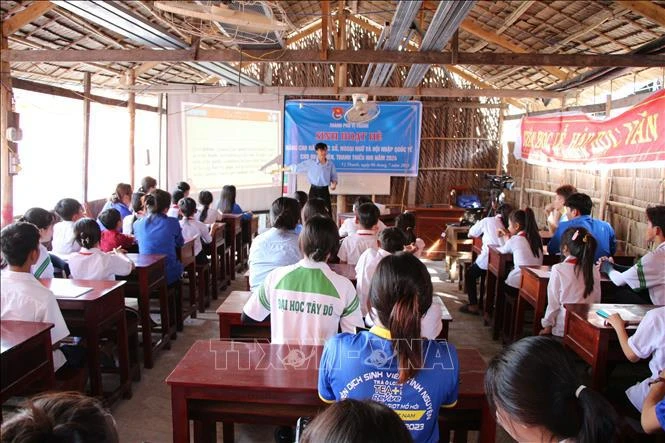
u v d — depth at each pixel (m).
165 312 3.81
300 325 1.93
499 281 4.20
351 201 8.27
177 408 1.80
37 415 0.77
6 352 1.89
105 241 3.79
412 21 3.67
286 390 1.73
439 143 8.29
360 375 1.33
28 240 2.24
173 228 4.00
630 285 3.08
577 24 4.77
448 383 1.36
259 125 8.11
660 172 4.58
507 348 0.95
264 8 3.30
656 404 1.64
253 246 2.92
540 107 7.49
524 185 7.77
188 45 4.55
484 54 4.28
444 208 7.41
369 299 1.38
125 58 4.32
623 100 4.90
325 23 4.39
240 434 2.69
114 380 3.31
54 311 2.29
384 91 6.84
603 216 5.43
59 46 4.83
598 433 0.83
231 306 2.93
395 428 0.77
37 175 8.66
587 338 2.54
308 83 8.10
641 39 4.47
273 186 8.34
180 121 7.51
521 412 0.87
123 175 9.79
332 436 0.76
